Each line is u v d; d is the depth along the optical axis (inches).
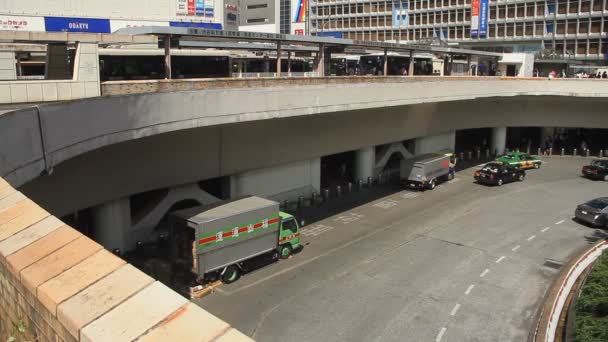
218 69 1219.2
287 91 964.0
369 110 1425.9
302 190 1348.4
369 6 3341.5
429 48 1451.8
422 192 1487.5
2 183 321.4
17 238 237.3
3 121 419.2
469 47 2994.6
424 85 1331.2
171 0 1937.7
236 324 716.0
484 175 1569.9
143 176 946.1
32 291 194.7
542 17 2674.7
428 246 1033.5
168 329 153.5
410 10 3186.5
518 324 719.1
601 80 1893.5
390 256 976.3
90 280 188.4
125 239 955.3
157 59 1114.1
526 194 1469.0
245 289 824.3
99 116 623.8
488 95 1653.5
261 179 1222.3
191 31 839.1
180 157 999.0
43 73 1159.0
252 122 1109.1
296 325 714.8
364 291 823.1
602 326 633.0
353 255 981.2
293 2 3693.4
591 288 753.6
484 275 889.5
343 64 1845.5
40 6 1621.6
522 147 2252.7
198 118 809.5
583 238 1090.1
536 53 2568.9
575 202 1385.3
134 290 177.6
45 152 508.4
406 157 1729.8
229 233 820.6
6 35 609.6
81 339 158.6
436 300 792.9
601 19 2468.0
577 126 2069.4
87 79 662.5
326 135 1338.6
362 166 1550.2
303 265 928.3
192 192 1067.3
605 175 1644.9
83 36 663.1
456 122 1884.8
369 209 1306.6
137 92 741.9
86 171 828.6
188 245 804.0
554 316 725.9
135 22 1846.7
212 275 829.2
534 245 1044.5
